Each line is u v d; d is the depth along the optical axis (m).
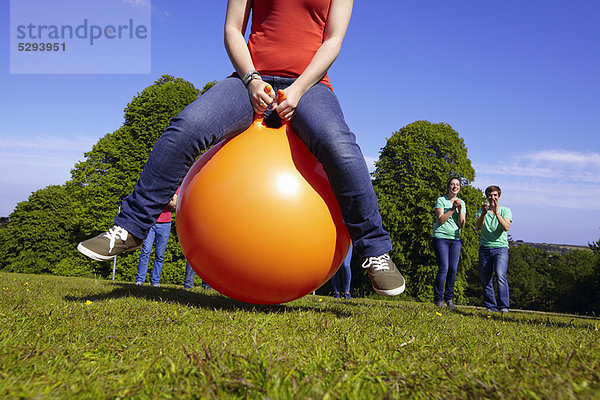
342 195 2.40
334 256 2.54
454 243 6.00
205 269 2.59
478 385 1.13
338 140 2.33
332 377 1.21
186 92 22.45
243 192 2.37
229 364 1.25
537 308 42.00
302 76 2.48
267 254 2.38
